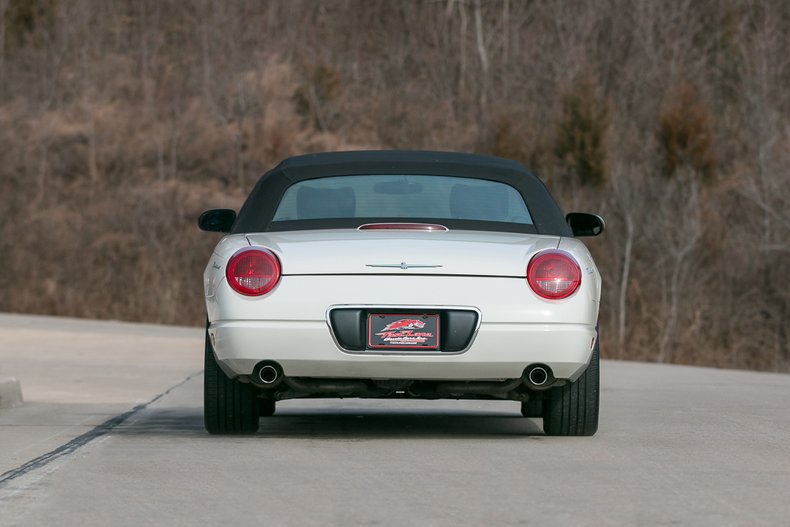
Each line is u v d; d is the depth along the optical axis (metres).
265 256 13.34
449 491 10.49
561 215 14.57
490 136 112.50
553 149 93.69
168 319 84.31
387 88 124.44
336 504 9.90
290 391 14.08
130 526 9.09
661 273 80.69
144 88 120.12
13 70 124.31
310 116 115.75
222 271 13.52
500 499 10.10
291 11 132.00
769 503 9.92
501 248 13.45
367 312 13.21
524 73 117.62
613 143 95.19
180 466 12.04
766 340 78.44
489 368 13.30
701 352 75.06
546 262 13.35
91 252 92.44
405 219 14.09
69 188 103.62
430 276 13.23
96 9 131.75
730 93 111.25
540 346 13.25
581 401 14.37
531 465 12.05
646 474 11.48
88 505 9.94
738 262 81.12
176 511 9.64
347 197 14.41
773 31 113.31
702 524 9.06
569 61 114.56
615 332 77.12
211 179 107.00
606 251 83.00
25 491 10.64
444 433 15.31
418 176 14.69
